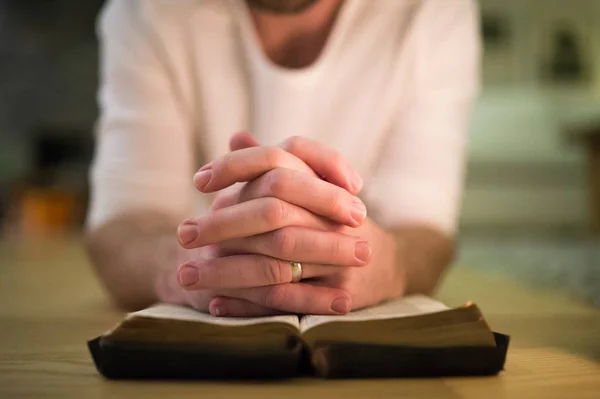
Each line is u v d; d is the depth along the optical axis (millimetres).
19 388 416
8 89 3396
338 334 429
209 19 788
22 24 3354
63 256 1736
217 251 489
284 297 471
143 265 622
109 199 719
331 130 800
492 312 714
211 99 797
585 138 2615
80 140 3441
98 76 3410
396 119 788
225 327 425
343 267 495
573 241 2363
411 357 430
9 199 3225
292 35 794
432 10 795
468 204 3199
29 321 646
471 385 421
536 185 3203
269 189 471
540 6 3148
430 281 633
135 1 795
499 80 3225
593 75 3180
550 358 490
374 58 799
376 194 749
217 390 410
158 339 425
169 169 747
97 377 438
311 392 407
